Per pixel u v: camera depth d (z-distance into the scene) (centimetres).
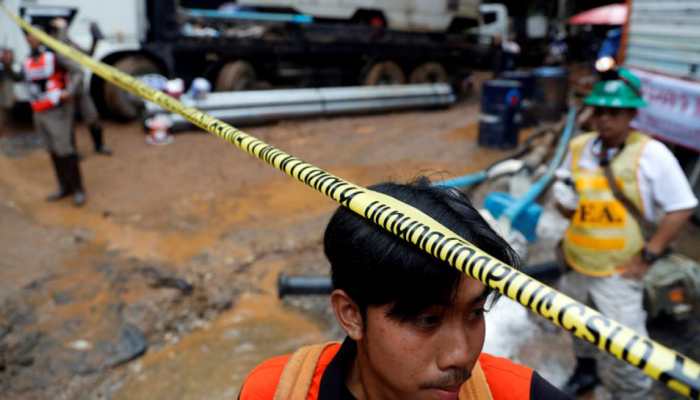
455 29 1394
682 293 332
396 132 976
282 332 400
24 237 525
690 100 500
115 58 876
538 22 2203
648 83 571
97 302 420
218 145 840
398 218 62
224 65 1004
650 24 589
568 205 271
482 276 51
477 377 84
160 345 384
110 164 744
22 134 841
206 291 443
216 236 545
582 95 1222
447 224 69
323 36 1088
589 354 295
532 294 46
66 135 595
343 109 1068
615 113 245
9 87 805
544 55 2145
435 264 62
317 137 934
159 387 344
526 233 478
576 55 2267
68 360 359
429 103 1202
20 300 416
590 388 306
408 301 65
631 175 249
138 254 502
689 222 525
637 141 250
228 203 633
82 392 337
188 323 408
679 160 552
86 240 531
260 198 651
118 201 630
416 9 1270
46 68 568
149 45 904
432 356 67
